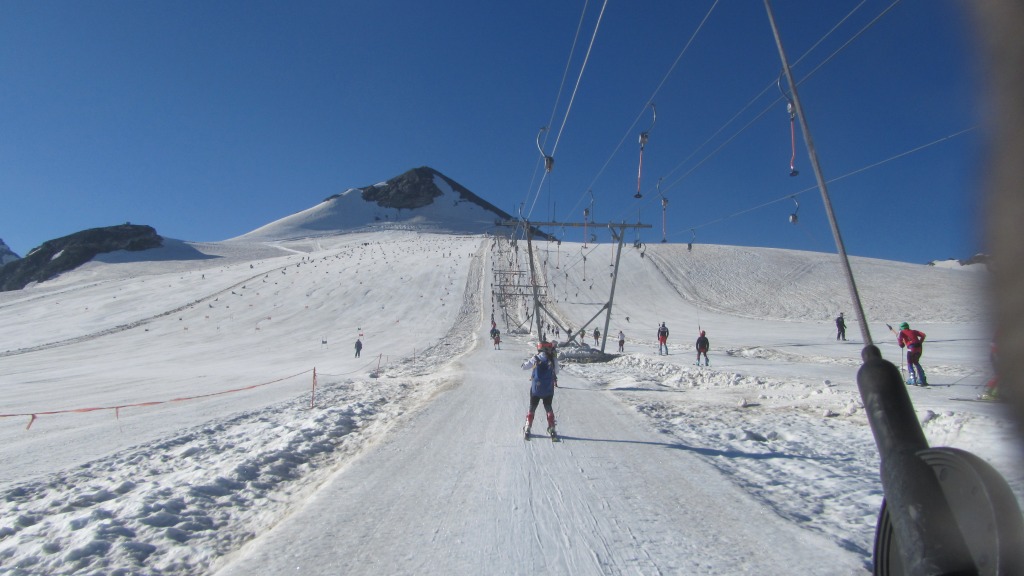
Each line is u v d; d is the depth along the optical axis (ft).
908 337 51.52
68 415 50.98
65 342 181.88
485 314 217.97
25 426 45.03
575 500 20.33
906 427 7.23
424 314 217.77
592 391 56.44
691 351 119.65
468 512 19.10
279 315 217.97
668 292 250.16
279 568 14.71
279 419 43.39
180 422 44.27
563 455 27.71
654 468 24.97
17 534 18.53
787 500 20.24
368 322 205.26
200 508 20.54
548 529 17.40
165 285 282.36
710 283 261.03
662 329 115.65
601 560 14.98
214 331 193.67
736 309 220.64
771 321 191.52
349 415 41.42
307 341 171.73
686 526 17.44
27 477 27.37
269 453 28.30
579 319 208.03
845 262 14.80
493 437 32.45
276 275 293.23
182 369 111.55
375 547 16.10
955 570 5.74
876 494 20.53
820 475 23.45
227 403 56.70
